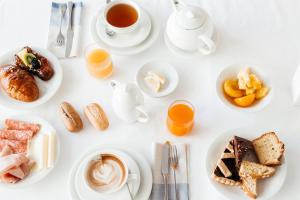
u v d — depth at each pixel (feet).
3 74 2.88
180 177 2.55
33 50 3.05
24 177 2.58
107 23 2.98
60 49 3.09
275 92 2.86
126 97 2.61
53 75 2.98
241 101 2.74
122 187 2.38
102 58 2.92
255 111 2.72
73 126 2.71
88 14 3.27
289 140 2.67
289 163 2.60
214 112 2.82
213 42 2.89
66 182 2.61
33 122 2.78
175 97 2.90
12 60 3.06
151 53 3.11
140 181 2.50
